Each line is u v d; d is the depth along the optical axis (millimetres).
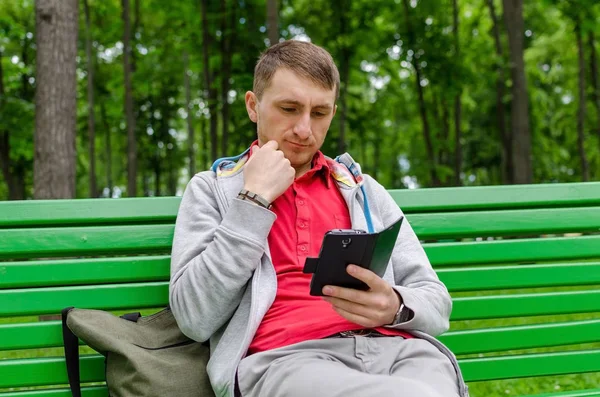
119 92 18516
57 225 1917
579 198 2232
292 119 1853
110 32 17188
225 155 15281
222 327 1788
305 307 1749
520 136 12664
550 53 18984
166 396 1653
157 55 17578
